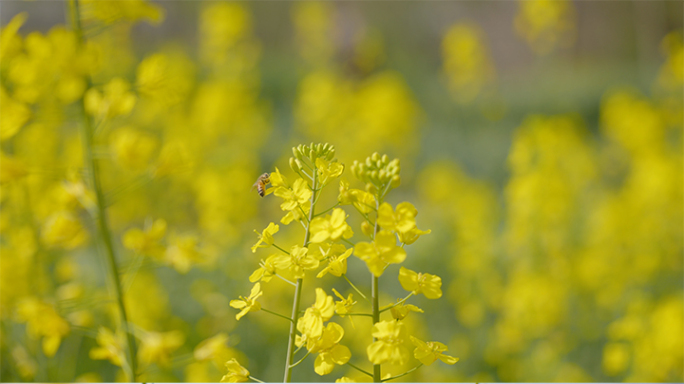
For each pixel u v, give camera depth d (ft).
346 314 5.04
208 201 21.40
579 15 103.96
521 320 17.90
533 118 24.27
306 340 5.10
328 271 5.18
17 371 10.92
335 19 82.94
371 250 4.78
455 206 29.09
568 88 70.18
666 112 37.58
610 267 19.98
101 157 8.54
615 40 103.19
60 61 8.00
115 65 42.34
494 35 104.58
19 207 11.92
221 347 8.13
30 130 20.10
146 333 8.00
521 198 20.59
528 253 20.06
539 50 43.75
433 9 108.88
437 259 23.84
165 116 35.27
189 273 20.22
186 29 94.89
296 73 73.10
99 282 19.21
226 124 32.99
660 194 22.66
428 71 90.89
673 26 87.35
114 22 8.89
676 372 13.88
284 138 46.44
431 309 20.56
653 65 81.82
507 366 17.49
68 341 14.02
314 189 5.37
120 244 24.02
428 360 5.02
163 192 26.61
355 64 74.38
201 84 55.01
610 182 35.78
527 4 42.24
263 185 7.88
